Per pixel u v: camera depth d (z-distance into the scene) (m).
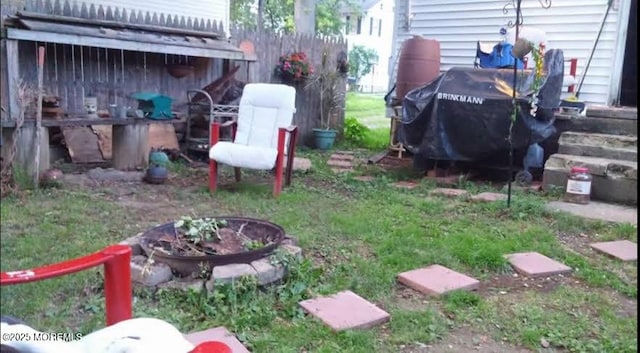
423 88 6.22
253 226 3.39
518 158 6.07
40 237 3.37
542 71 5.19
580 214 4.62
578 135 5.80
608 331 2.52
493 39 7.80
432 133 5.97
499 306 2.79
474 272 3.27
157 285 2.70
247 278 2.68
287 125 5.29
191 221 3.13
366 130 9.76
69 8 5.98
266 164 4.86
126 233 3.64
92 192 4.83
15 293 2.36
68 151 6.14
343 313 2.56
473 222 4.35
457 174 6.39
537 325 2.57
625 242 3.93
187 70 7.18
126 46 5.80
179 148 7.01
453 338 2.43
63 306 2.44
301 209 4.54
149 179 5.41
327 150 8.44
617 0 6.59
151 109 6.06
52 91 6.08
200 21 7.99
